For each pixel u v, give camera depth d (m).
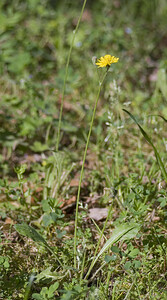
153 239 2.07
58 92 3.79
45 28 5.11
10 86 4.10
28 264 2.09
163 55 5.00
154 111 3.52
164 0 6.50
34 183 2.72
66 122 3.30
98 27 5.28
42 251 2.12
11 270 1.98
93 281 1.96
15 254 2.14
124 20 5.80
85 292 1.71
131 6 6.44
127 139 3.34
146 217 2.33
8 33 4.48
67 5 6.30
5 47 4.33
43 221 2.21
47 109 3.33
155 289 1.88
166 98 3.63
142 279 1.93
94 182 2.78
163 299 1.77
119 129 2.77
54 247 2.09
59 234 2.04
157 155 1.99
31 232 1.90
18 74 4.08
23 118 3.33
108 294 1.87
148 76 4.44
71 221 2.45
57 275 1.88
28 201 2.56
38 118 3.24
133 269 1.96
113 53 4.69
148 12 6.42
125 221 2.18
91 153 3.21
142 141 3.28
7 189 2.36
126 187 2.49
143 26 5.76
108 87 3.85
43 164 2.89
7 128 3.48
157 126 3.12
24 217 2.37
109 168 2.80
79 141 3.25
